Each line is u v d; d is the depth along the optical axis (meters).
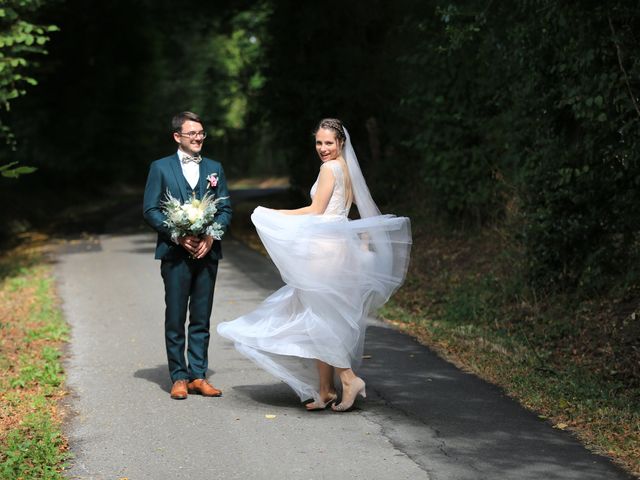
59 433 6.03
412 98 14.73
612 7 8.09
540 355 8.64
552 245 10.47
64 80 31.22
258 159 58.72
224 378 7.64
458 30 10.09
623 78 8.09
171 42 48.56
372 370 7.91
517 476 5.23
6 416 6.58
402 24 17.69
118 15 32.03
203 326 7.19
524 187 11.16
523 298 10.67
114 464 5.53
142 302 11.45
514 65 10.53
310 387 6.61
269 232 6.48
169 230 6.89
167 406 6.78
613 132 9.03
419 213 16.72
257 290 12.24
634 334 8.75
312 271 6.41
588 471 5.32
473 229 14.55
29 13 15.09
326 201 6.60
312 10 22.16
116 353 8.63
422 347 8.90
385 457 5.58
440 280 12.74
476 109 13.92
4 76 13.65
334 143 6.69
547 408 6.66
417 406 6.74
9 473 5.28
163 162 7.09
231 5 26.98
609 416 6.43
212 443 5.89
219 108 55.88
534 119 10.51
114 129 37.06
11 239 22.83
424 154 15.26
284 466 5.45
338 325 6.44
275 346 6.50
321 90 22.28
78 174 36.84
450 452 5.67
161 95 47.09
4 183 29.06
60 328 9.76
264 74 24.06
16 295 12.45
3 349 8.86
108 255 17.11
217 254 7.18
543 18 9.12
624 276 9.82
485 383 7.46
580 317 9.70
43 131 30.48
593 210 9.96
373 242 6.67
